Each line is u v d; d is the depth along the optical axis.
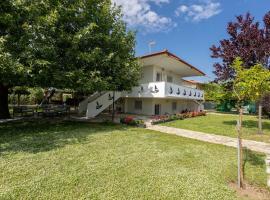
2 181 4.61
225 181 5.09
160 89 18.00
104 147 7.79
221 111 35.88
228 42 15.45
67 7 12.04
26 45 10.03
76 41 11.31
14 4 9.23
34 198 3.92
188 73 27.42
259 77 4.94
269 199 4.27
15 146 7.55
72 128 11.88
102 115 20.83
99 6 13.71
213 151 7.83
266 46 13.48
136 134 10.74
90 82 11.61
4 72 9.03
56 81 11.25
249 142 10.00
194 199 4.09
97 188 4.41
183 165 6.08
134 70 14.48
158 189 4.46
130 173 5.30
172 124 15.59
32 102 30.48
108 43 13.66
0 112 15.45
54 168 5.45
